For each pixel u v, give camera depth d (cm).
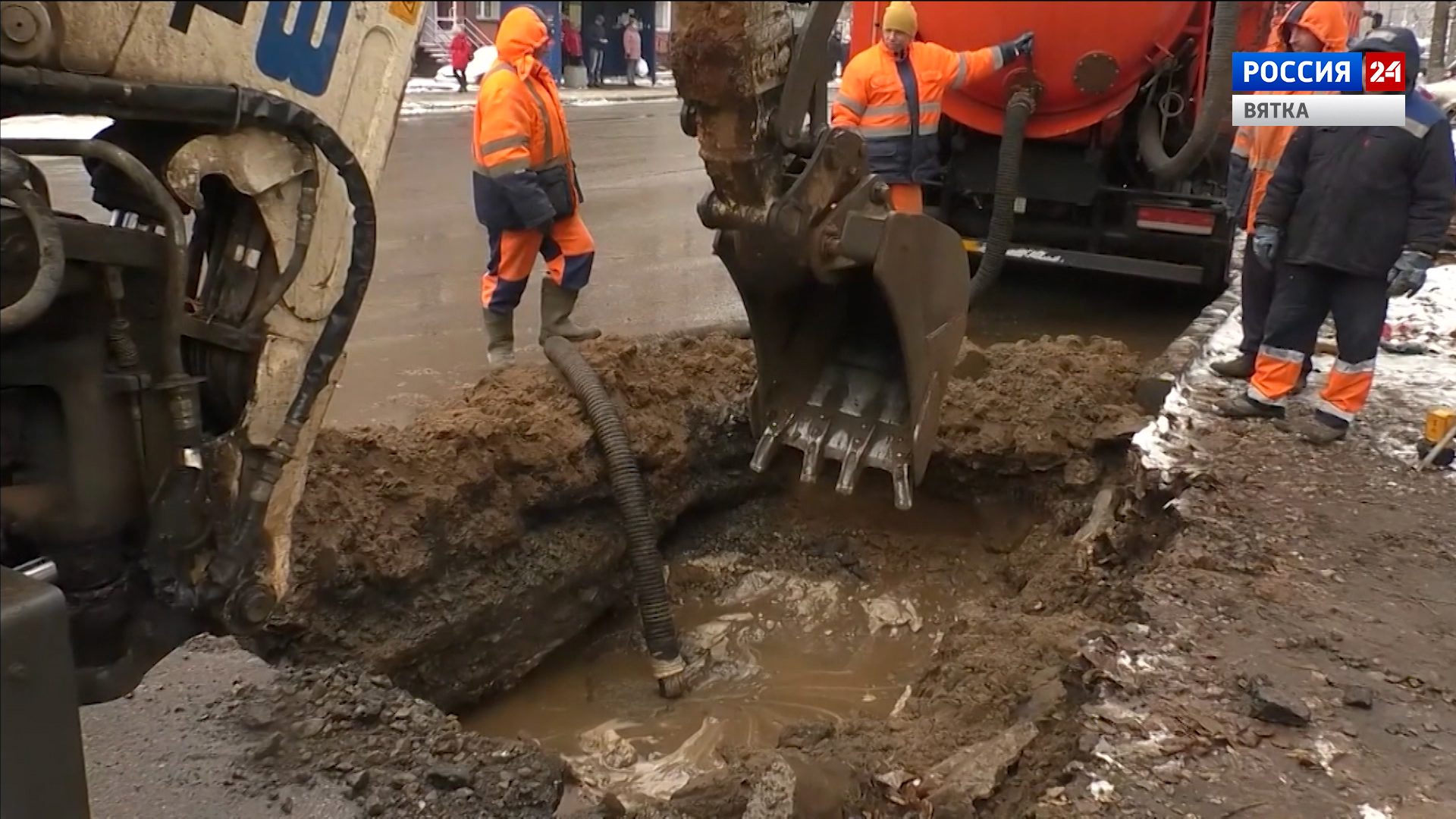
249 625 213
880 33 749
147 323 188
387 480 405
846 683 445
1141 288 866
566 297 591
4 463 181
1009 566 484
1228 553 389
